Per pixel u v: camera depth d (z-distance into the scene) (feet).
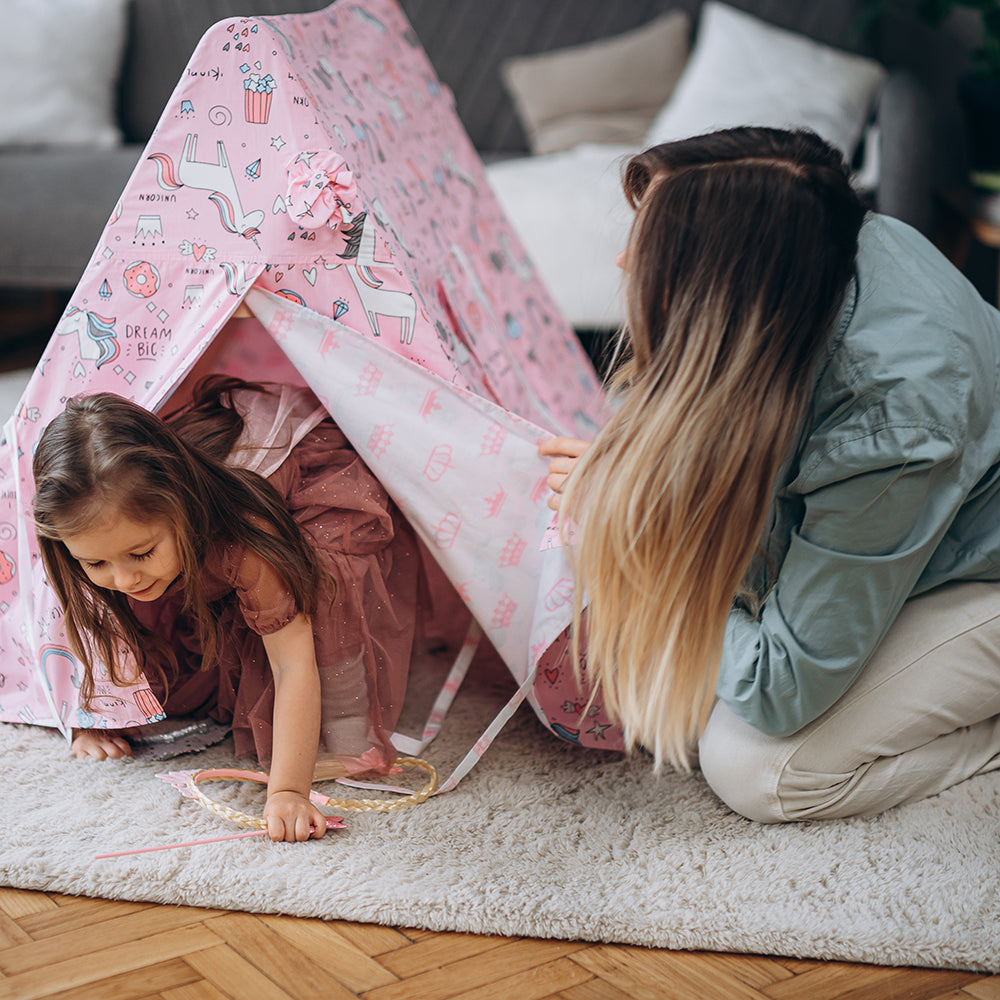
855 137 8.27
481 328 4.85
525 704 4.48
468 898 3.19
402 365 3.82
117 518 3.25
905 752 3.63
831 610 3.13
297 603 3.60
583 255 7.34
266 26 3.71
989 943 3.04
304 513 3.92
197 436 3.88
